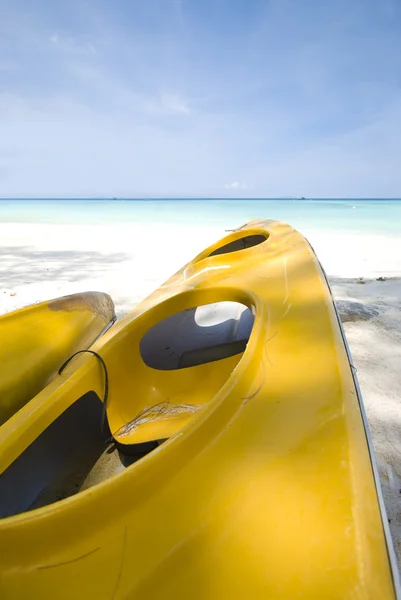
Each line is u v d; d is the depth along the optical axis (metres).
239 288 1.76
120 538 0.64
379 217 21.05
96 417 1.47
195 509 0.67
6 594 0.59
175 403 1.73
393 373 2.41
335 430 0.81
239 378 0.96
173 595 0.55
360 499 0.65
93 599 0.56
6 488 1.13
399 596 0.52
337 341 1.19
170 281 2.54
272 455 0.76
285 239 2.78
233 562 0.58
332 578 0.54
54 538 0.64
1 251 8.27
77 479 1.35
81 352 1.51
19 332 2.14
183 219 20.64
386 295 4.13
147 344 1.83
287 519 0.64
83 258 7.30
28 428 1.12
